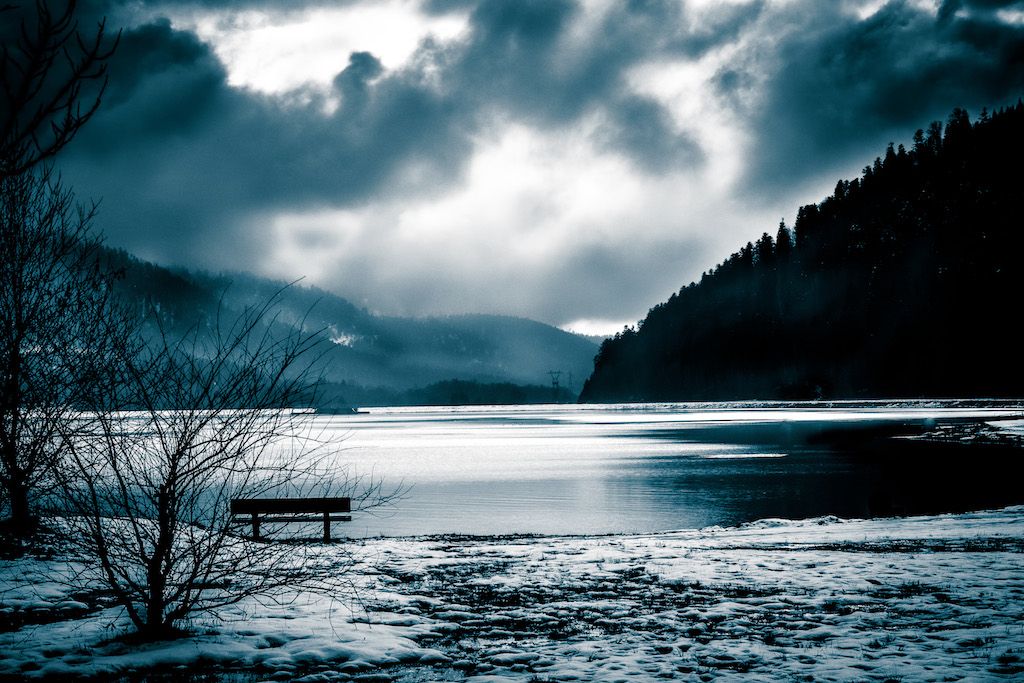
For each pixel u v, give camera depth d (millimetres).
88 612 8430
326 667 6633
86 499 7934
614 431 80062
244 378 7375
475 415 186000
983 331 154750
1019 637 7266
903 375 158125
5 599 8773
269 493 26359
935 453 43500
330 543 15234
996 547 13516
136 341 7418
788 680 6141
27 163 3580
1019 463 37406
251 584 9375
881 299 181250
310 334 7504
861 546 14258
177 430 7332
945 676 6105
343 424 124812
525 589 10242
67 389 9383
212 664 6664
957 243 182000
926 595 9273
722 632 7852
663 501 27312
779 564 11836
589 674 6406
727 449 50938
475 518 23844
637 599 9555
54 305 9203
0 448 9289
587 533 21047
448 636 7785
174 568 8109
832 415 106000
